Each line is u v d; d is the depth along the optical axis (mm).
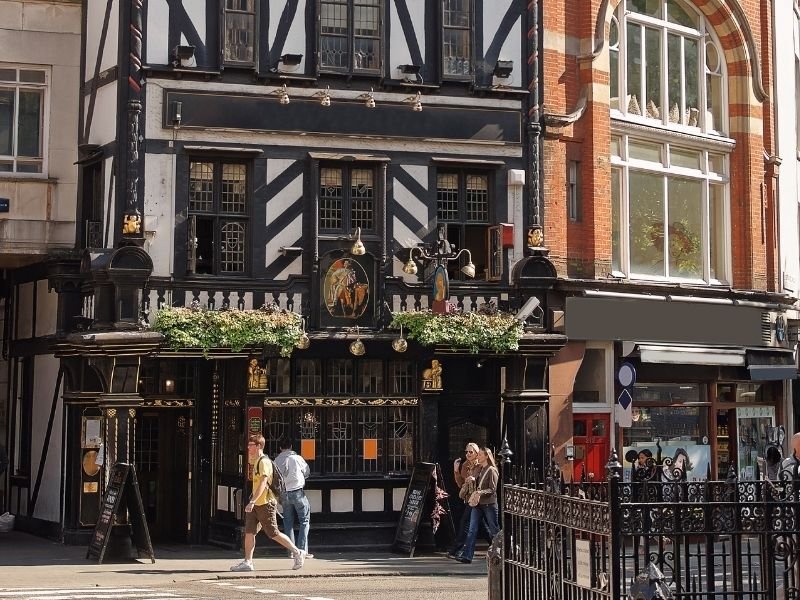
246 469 17188
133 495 15797
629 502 7848
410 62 18531
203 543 18234
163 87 17328
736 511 7641
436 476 17688
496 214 18922
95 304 17203
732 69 23000
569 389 19578
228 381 18000
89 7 18469
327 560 16688
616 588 7062
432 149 18594
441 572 15414
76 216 18391
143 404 18047
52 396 18797
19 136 18328
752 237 22859
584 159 20297
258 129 17703
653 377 21016
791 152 24547
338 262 17906
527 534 8500
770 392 23281
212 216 17578
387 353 18062
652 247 21531
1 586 13453
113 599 12195
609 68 20859
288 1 17938
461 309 18641
